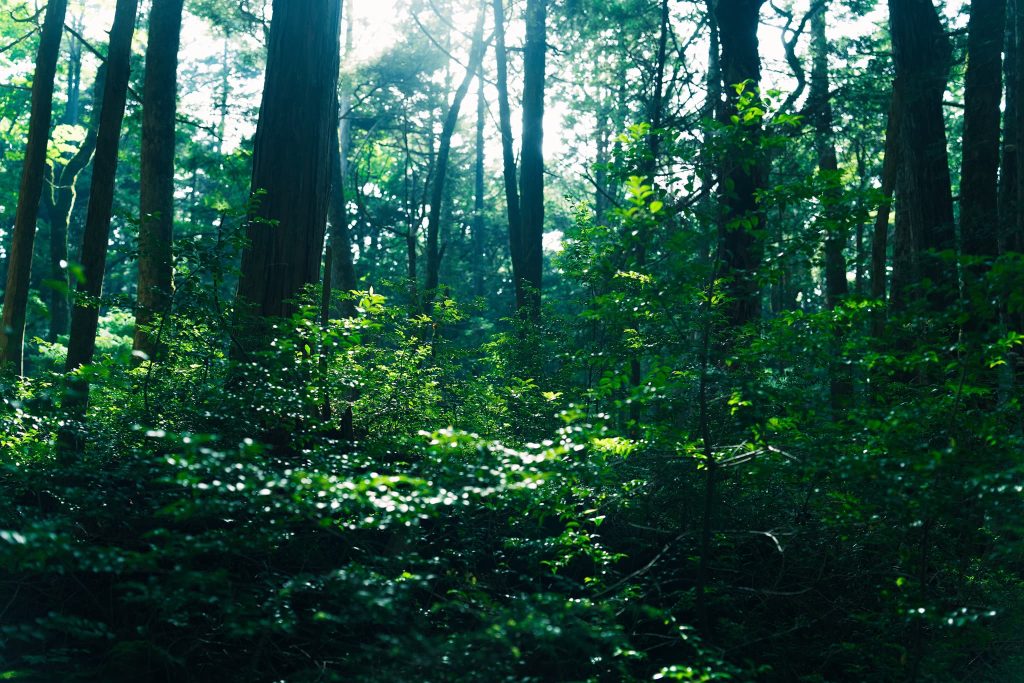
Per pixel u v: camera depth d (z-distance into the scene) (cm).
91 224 919
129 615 541
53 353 1833
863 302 534
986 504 468
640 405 543
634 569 668
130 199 3731
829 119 2003
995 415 544
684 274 513
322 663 507
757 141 525
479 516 592
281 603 444
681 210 531
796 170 1920
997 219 1255
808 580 616
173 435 368
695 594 583
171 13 1505
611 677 530
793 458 498
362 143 3591
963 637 559
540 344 1134
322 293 914
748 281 548
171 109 1495
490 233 4112
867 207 512
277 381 610
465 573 557
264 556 540
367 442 704
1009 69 1405
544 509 575
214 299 725
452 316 1193
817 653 604
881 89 1975
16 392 682
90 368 691
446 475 497
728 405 617
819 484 580
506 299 3966
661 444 573
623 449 565
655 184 532
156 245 724
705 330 522
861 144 2391
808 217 588
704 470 595
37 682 485
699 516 620
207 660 518
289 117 977
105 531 550
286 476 417
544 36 1833
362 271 3875
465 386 1092
